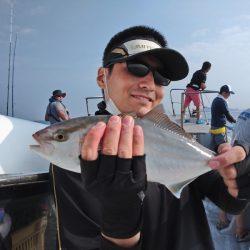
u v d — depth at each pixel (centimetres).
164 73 60
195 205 59
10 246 57
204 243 56
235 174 52
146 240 54
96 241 53
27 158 69
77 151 52
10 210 58
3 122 71
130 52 59
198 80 334
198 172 57
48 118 309
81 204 55
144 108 59
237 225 130
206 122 331
